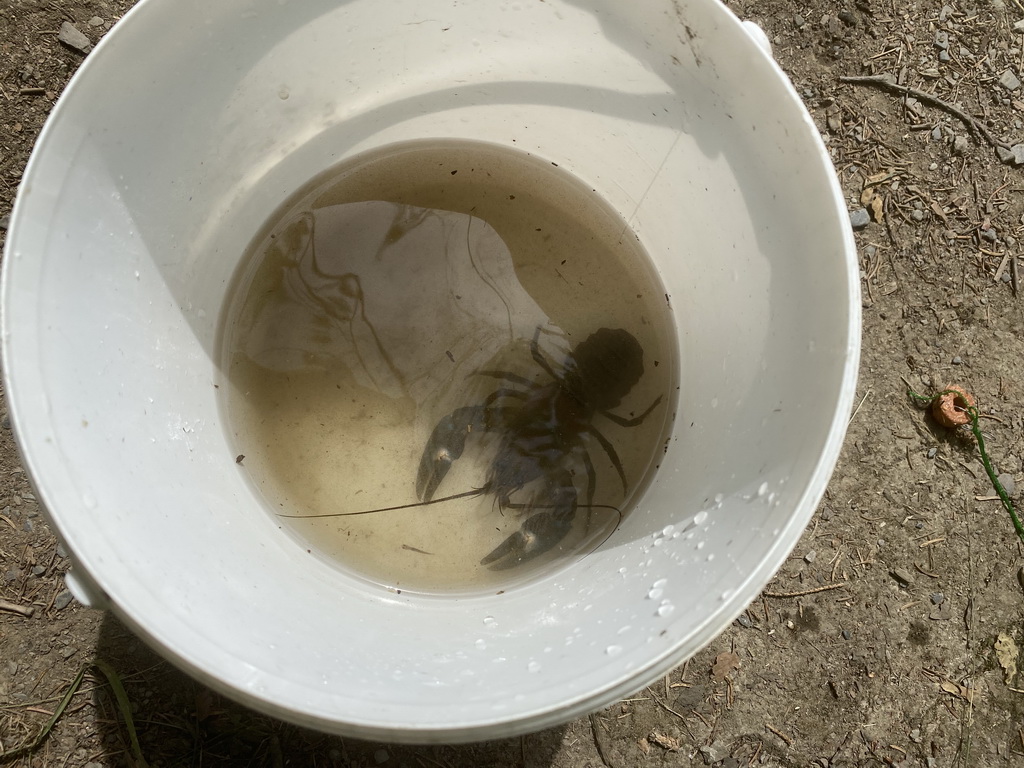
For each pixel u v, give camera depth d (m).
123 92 0.30
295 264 0.44
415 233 0.46
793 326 0.31
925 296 0.49
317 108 0.38
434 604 0.38
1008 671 0.45
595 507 0.41
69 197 0.29
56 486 0.27
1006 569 0.46
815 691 0.45
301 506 0.41
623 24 0.32
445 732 0.25
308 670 0.28
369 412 0.44
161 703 0.42
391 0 0.33
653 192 0.40
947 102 0.50
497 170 0.46
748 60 0.29
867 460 0.47
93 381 0.30
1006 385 0.48
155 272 0.35
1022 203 0.50
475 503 0.42
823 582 0.46
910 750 0.44
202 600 0.29
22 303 0.28
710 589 0.28
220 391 0.41
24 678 0.41
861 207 0.50
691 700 0.44
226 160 0.37
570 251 0.46
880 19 0.51
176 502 0.33
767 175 0.31
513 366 0.45
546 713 0.26
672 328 0.42
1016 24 0.51
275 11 0.32
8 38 0.45
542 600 0.36
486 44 0.36
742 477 0.31
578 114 0.39
